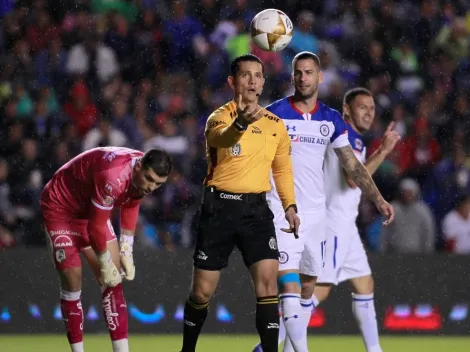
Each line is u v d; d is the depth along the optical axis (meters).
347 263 27.77
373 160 27.23
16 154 43.59
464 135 51.09
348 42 53.84
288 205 22.44
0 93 48.66
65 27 52.12
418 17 55.81
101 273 21.75
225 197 21.48
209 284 21.95
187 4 53.56
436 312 37.31
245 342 33.97
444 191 47.22
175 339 34.78
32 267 36.25
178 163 45.66
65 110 47.78
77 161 22.20
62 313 23.17
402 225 41.84
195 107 49.50
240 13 53.84
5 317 36.19
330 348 32.50
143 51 51.91
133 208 22.20
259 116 19.72
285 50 52.28
